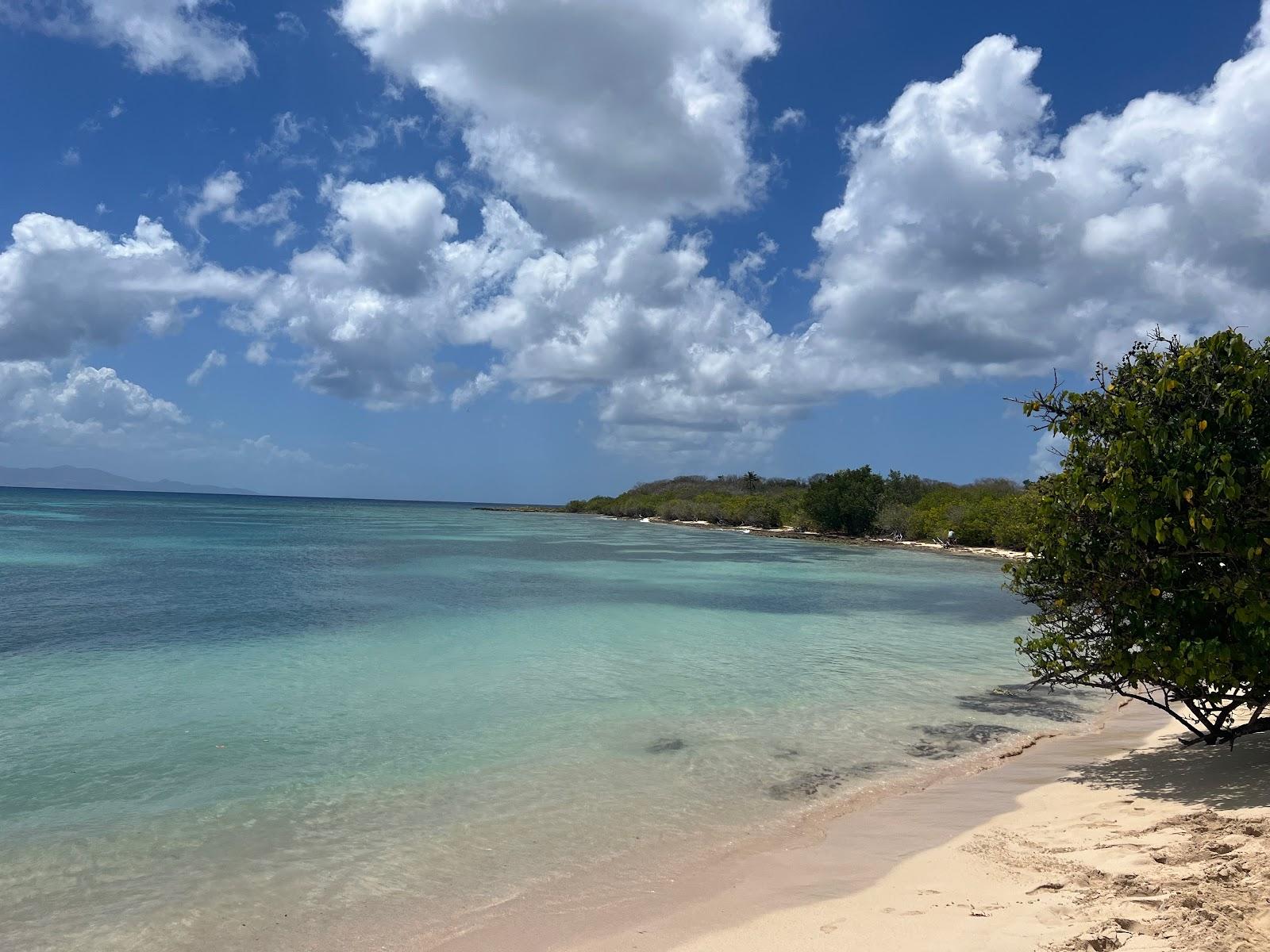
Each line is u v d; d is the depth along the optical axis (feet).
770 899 17.60
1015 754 30.55
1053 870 17.72
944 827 22.09
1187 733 30.78
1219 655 21.80
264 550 124.67
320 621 57.67
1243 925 13.56
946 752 30.71
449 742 30.50
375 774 26.66
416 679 40.81
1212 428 22.38
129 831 21.75
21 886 18.52
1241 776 23.22
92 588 73.56
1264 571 21.01
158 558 106.01
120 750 28.58
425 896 18.20
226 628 54.13
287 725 32.14
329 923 16.97
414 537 174.91
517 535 199.11
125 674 40.24
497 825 22.59
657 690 39.86
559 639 53.98
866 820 23.15
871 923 15.69
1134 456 22.38
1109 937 13.57
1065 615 26.18
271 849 20.74
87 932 16.52
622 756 29.30
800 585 96.43
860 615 71.77
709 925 16.33
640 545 168.55
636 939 15.88
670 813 23.80
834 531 222.28
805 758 29.63
